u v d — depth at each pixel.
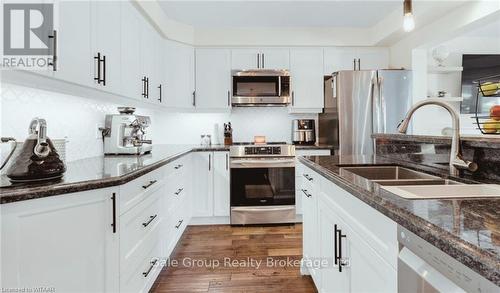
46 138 1.32
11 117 1.53
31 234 1.09
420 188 1.15
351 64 3.72
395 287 0.86
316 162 1.88
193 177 3.34
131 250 1.53
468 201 0.85
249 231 3.17
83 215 1.25
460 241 0.57
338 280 1.40
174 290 2.00
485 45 4.00
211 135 3.93
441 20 2.89
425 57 3.35
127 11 2.31
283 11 3.18
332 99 3.44
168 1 2.92
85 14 1.68
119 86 2.15
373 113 3.23
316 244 1.81
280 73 3.60
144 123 2.62
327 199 1.56
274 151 3.35
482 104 3.87
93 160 2.07
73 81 1.57
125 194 1.45
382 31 3.45
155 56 3.08
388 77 3.24
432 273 0.67
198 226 3.37
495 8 2.37
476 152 1.30
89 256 1.27
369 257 1.05
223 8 3.09
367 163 1.83
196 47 3.64
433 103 1.42
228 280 2.13
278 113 3.99
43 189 1.11
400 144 1.97
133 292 1.56
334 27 3.68
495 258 0.49
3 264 1.03
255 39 3.64
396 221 0.78
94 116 2.35
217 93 3.63
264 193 3.35
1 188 1.10
